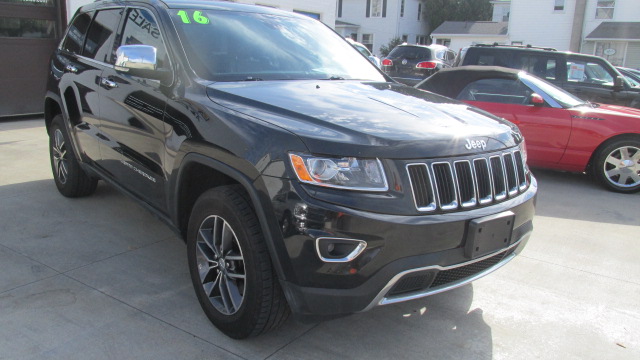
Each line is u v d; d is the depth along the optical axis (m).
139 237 4.25
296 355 2.76
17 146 7.36
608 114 6.35
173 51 3.31
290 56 3.74
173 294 3.34
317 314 2.45
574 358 2.84
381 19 42.78
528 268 3.99
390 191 2.40
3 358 2.62
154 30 3.57
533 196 3.07
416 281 2.51
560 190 6.43
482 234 2.60
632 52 28.94
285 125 2.57
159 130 3.24
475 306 3.37
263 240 2.56
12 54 9.30
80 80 4.37
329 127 2.54
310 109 2.76
